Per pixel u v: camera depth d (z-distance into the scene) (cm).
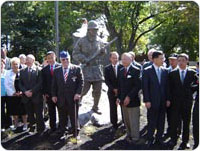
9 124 748
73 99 641
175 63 702
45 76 690
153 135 640
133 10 2239
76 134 644
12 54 2372
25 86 681
